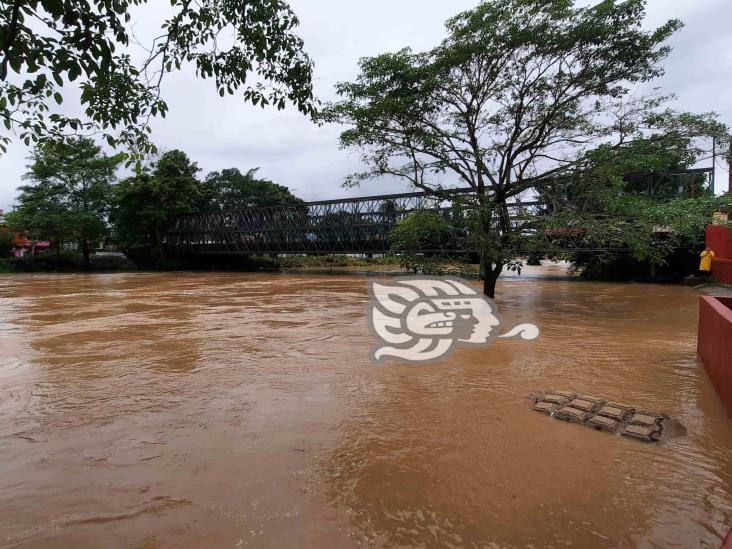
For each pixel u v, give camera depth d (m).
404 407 4.96
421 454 3.80
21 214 39.25
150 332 10.04
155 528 2.80
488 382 5.89
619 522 2.82
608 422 4.34
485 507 3.01
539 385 5.73
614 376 6.12
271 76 4.57
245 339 9.08
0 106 3.57
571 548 2.59
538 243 11.92
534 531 2.75
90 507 3.04
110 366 6.96
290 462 3.68
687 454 3.75
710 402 5.02
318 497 3.15
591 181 12.13
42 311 13.96
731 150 11.83
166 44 3.97
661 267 24.30
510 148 13.05
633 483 3.29
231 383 5.96
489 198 12.62
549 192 13.30
